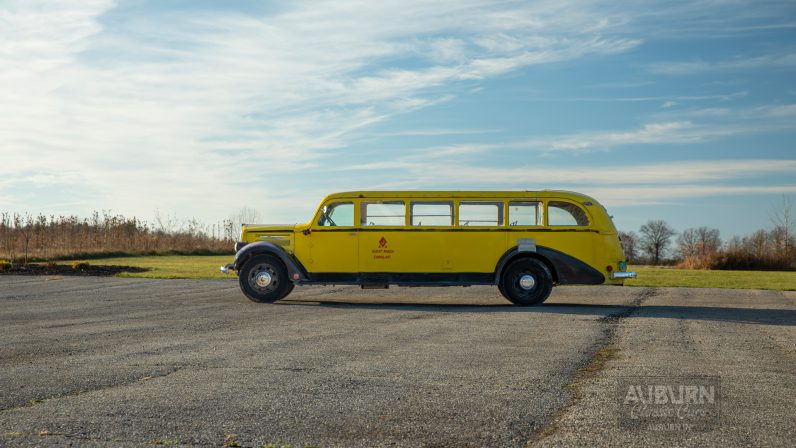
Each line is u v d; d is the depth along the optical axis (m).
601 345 9.45
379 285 16.55
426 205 16.48
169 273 24.94
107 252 38.12
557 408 5.90
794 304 16.19
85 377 7.13
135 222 44.56
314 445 4.88
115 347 9.16
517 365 7.86
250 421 5.46
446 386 6.74
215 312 13.86
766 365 7.95
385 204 16.53
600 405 6.01
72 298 16.75
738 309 14.77
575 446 4.89
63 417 5.54
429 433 5.18
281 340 9.84
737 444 4.93
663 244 65.56
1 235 38.09
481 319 12.67
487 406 5.96
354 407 5.91
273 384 6.80
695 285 22.28
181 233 46.22
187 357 8.34
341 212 16.59
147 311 13.97
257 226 16.84
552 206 16.31
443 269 16.34
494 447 4.86
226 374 7.29
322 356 8.44
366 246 16.48
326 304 16.02
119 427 5.27
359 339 9.97
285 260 16.36
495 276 16.23
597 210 16.28
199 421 5.45
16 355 8.51
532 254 16.23
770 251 41.19
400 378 7.11
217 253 44.47
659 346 9.39
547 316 13.20
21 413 5.67
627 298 18.05
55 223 41.47
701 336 10.45
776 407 5.96
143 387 6.65
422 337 10.21
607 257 16.17
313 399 6.18
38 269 25.89
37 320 12.35
